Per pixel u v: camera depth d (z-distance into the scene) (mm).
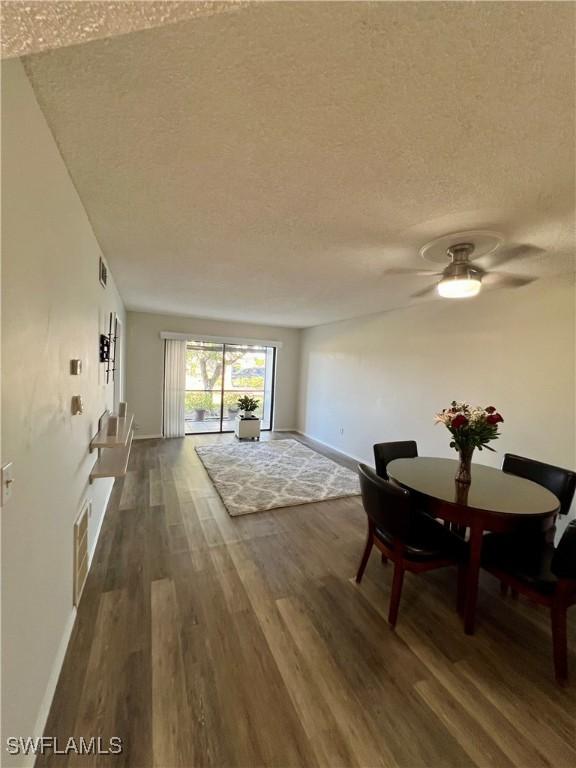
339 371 5828
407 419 4305
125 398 5777
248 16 800
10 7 645
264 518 3146
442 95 1025
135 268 3049
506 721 1381
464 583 1974
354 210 1796
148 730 1286
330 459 5211
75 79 1009
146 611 1911
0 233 846
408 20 808
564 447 2697
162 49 898
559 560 1562
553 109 1060
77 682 1460
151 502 3410
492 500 1907
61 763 1171
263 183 1576
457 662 1656
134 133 1258
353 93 1032
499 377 3188
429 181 1501
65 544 1612
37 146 1108
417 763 1222
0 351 856
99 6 657
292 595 2105
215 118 1166
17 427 981
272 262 2713
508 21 800
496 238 2006
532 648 1759
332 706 1416
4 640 918
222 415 7012
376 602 2072
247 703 1410
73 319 1677
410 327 4277
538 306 2873
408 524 1833
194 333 6344
